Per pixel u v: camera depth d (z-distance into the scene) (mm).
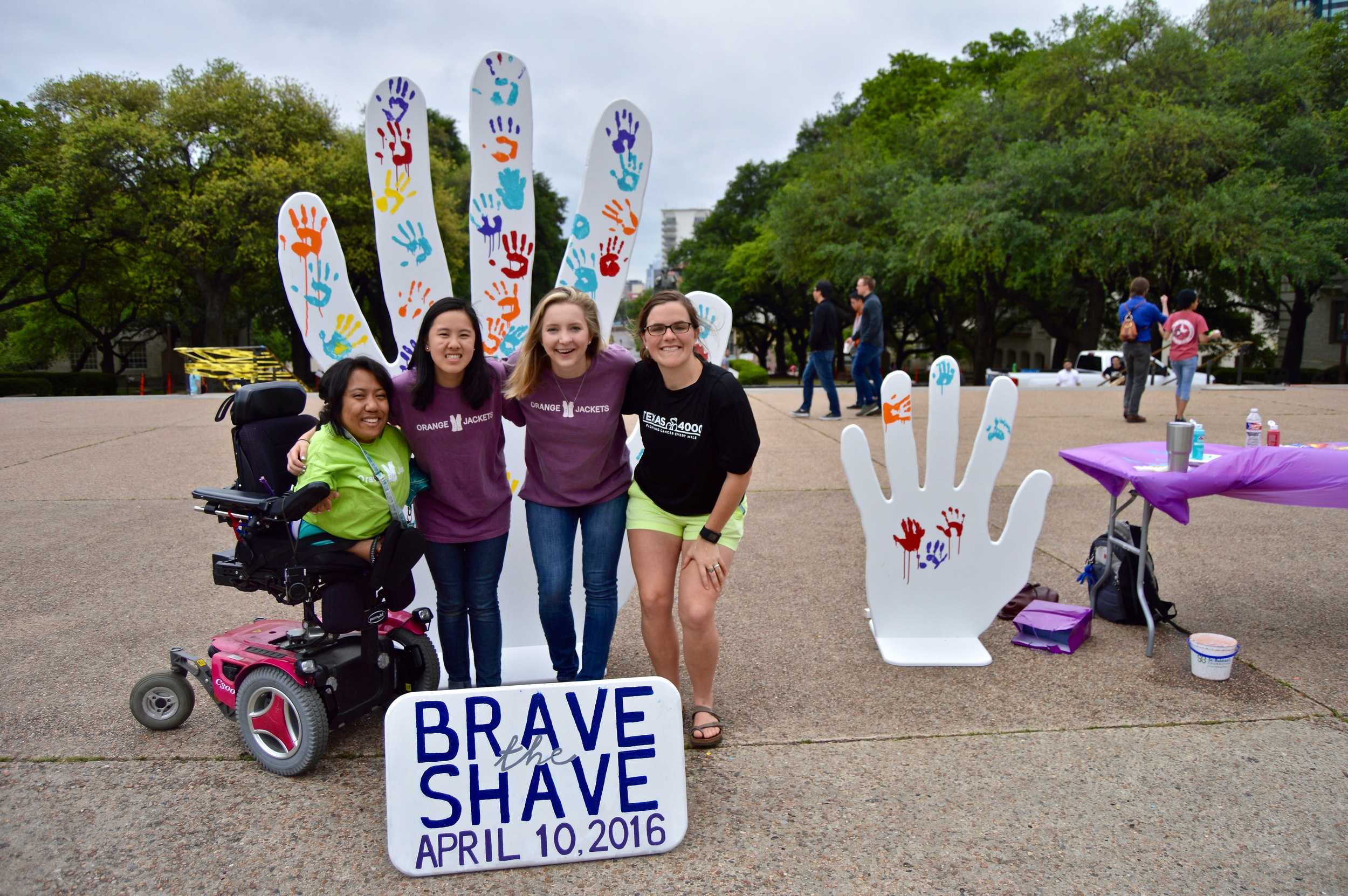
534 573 3684
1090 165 21734
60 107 28219
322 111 29844
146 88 28266
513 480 3609
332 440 2699
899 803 2641
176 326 36969
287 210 3205
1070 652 3750
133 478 7391
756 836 2500
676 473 2863
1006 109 25188
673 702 2520
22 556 5184
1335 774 2762
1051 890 2238
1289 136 22266
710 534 2883
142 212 27562
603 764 2473
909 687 3443
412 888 2301
